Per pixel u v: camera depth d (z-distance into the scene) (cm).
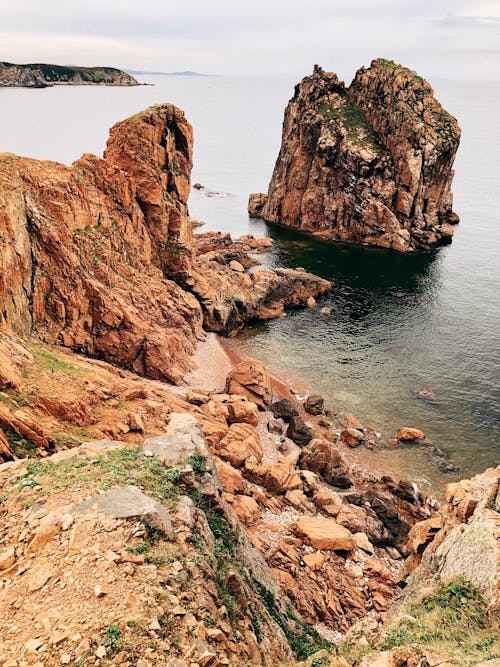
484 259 9956
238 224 12388
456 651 1338
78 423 3005
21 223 3966
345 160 10881
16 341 3453
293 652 1947
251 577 2098
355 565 3017
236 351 6209
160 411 3659
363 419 4947
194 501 2003
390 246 10612
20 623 1289
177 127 6069
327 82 12056
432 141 10444
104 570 1430
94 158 5094
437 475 4197
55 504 1681
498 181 17400
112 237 5038
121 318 4631
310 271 9144
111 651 1220
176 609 1372
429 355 6200
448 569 1912
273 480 3622
